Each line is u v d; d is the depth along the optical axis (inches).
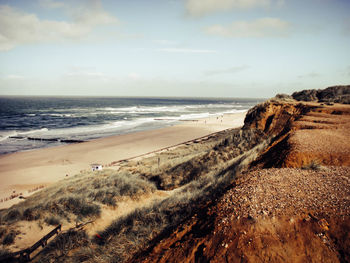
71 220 339.9
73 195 402.0
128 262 178.9
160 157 1024.2
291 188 187.0
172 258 146.3
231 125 2469.2
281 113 800.9
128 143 1584.6
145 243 201.2
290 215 147.7
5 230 295.3
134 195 454.3
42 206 366.0
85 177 682.8
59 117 3117.6
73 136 1894.7
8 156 1288.1
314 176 212.2
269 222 143.6
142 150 1400.1
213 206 190.5
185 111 4633.4
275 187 192.7
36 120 2797.7
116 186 489.7
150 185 519.2
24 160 1210.6
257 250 125.5
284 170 241.3
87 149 1428.4
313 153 288.2
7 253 247.9
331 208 149.2
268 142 472.1
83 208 365.7
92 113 3725.4
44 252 245.8
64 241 256.2
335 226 132.6
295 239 128.8
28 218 331.9
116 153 1337.4
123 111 4254.4
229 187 235.1
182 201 270.8
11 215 340.5
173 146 1476.4
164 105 6801.2
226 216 160.9
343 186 179.9
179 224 199.2
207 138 1642.5
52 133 2020.2
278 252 122.3
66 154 1320.1
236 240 134.7
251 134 705.6
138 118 3196.4
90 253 219.5
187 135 1865.2
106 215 372.5
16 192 802.2
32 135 1923.0
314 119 595.2
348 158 271.4
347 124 506.3
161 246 170.2
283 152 307.6
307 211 150.3
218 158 579.5
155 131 2062.0
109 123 2650.1
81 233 283.1
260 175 235.1
